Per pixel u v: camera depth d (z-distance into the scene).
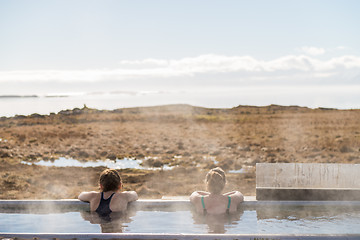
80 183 9.59
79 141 19.61
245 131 25.44
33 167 11.34
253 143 18.47
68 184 9.47
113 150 16.33
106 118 35.56
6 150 14.88
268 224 4.39
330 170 5.80
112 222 4.49
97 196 4.90
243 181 9.49
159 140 20.55
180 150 16.38
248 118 37.44
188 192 8.55
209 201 4.79
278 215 4.76
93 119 34.44
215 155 14.76
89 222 4.50
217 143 18.91
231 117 39.09
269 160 12.79
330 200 5.14
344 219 4.61
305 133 22.88
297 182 5.45
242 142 19.11
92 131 24.84
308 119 34.06
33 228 4.30
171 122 33.44
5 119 32.09
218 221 4.52
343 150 14.99
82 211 4.95
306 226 4.34
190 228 4.25
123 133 24.12
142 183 9.49
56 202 5.01
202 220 4.54
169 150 16.08
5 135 21.42
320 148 15.88
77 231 4.19
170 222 4.45
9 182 9.35
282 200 5.17
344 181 5.42
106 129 26.52
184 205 4.96
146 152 15.92
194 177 10.20
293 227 4.30
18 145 17.03
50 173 10.60
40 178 9.96
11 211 4.93
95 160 13.58
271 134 23.03
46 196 8.24
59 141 19.33
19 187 9.00
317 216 4.73
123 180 9.88
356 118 33.28
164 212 4.86
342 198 5.13
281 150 15.73
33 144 17.70
